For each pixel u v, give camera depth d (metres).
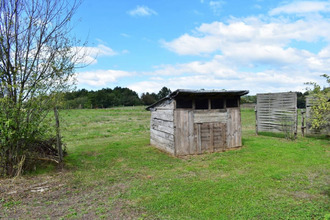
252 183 5.50
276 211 4.08
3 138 5.92
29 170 6.65
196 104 9.00
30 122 6.33
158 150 9.66
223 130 9.45
